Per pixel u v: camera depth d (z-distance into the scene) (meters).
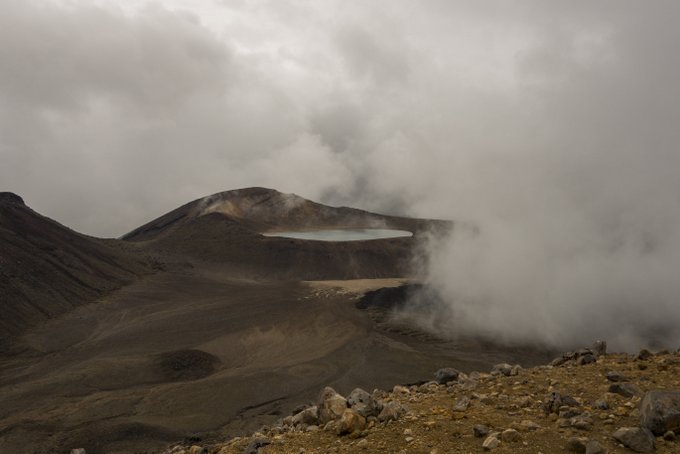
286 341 122.00
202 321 137.62
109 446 58.00
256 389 81.19
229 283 194.88
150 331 127.81
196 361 99.44
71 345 116.88
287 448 13.53
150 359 98.19
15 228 172.75
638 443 10.57
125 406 72.56
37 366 100.75
